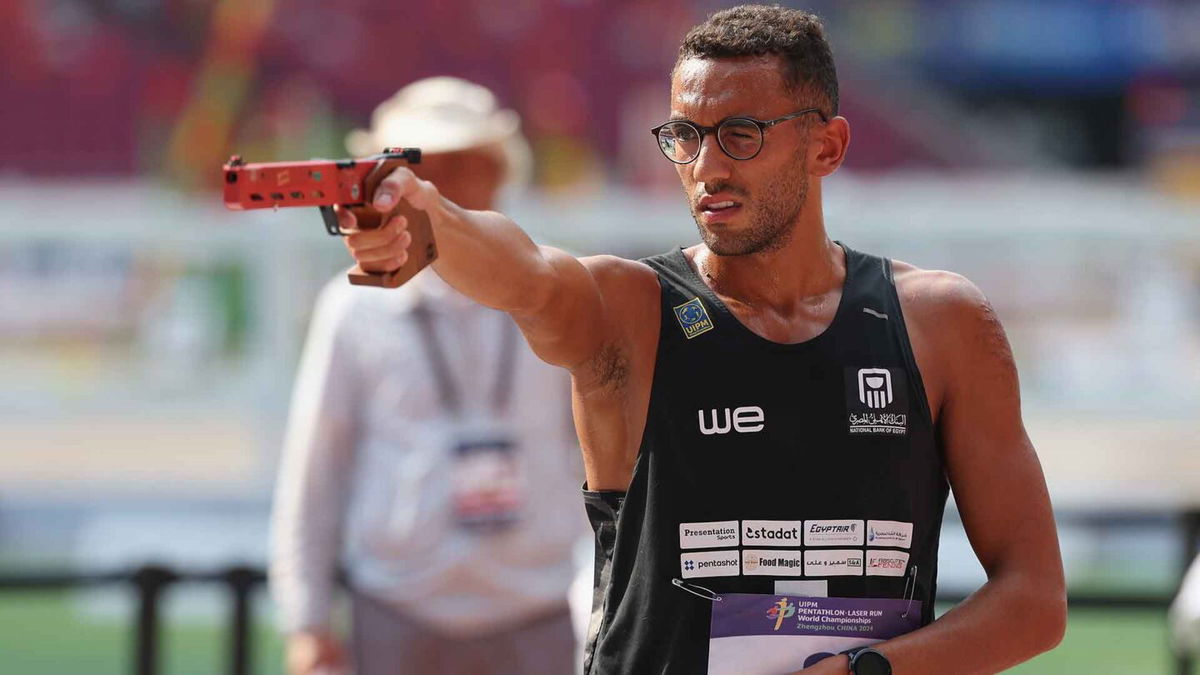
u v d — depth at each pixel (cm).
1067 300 2520
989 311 749
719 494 692
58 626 2162
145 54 5450
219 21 5447
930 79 6309
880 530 703
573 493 1190
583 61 5609
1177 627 1505
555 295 686
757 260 725
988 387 739
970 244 2470
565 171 5538
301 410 1207
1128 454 2519
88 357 2448
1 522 2370
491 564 1158
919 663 691
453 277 650
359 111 5534
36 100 5434
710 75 692
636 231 2373
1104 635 2078
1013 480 738
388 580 1169
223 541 2338
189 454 2383
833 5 6112
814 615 694
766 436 695
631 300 723
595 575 739
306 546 1191
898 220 2447
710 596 691
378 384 1176
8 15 5406
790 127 695
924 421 720
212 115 5384
